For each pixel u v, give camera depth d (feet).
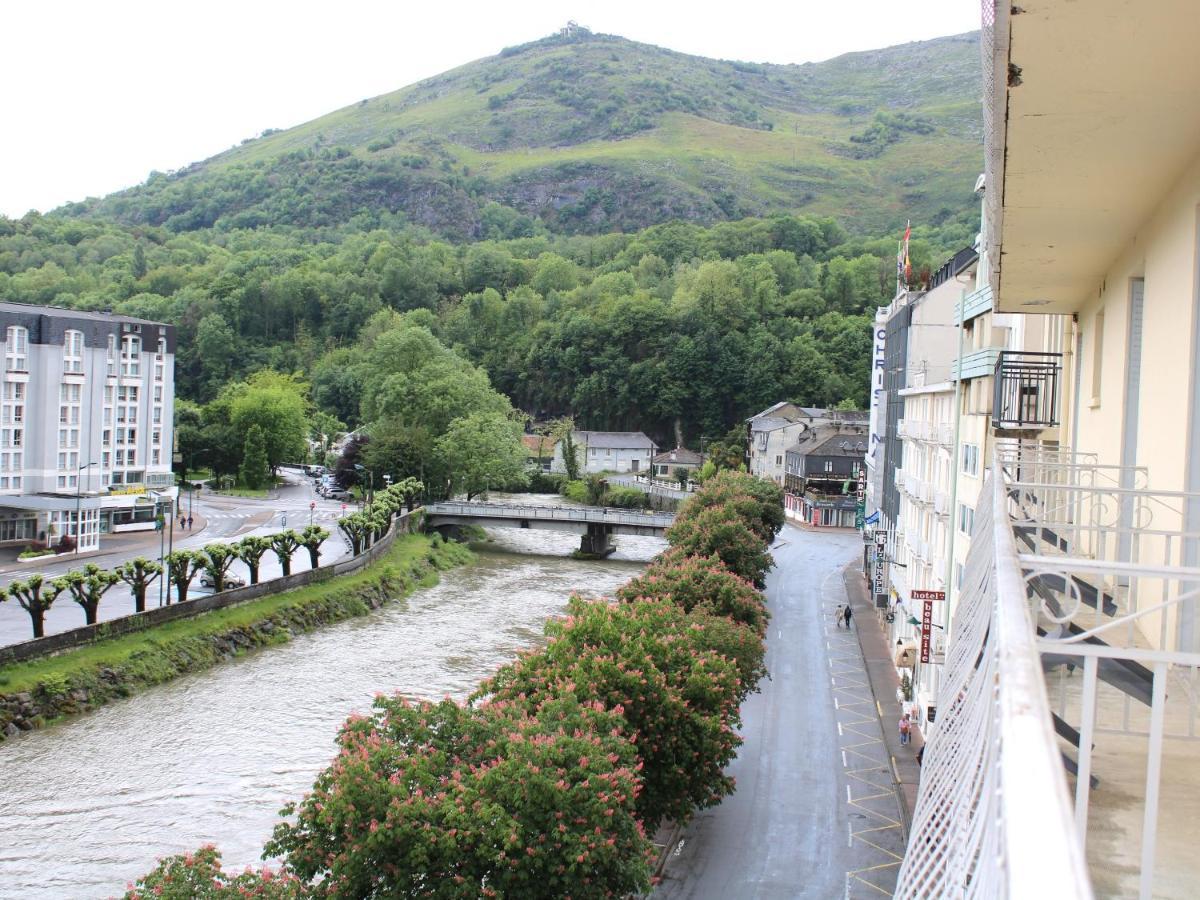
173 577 204.74
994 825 10.14
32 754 140.97
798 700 171.94
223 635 195.42
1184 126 31.53
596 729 89.45
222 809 123.95
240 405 499.92
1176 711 30.53
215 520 366.63
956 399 124.16
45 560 271.49
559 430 538.06
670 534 221.25
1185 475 36.86
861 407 567.59
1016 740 9.43
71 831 117.08
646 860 80.53
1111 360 53.26
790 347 582.76
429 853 70.33
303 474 573.74
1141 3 23.08
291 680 179.11
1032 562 19.94
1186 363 36.94
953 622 34.22
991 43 25.94
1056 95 29.25
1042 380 82.28
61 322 314.76
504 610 245.45
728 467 514.27
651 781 100.99
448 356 493.36
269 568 274.98
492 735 83.41
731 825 120.88
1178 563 37.42
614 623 111.96
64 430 317.83
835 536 383.45
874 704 170.60
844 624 231.71
